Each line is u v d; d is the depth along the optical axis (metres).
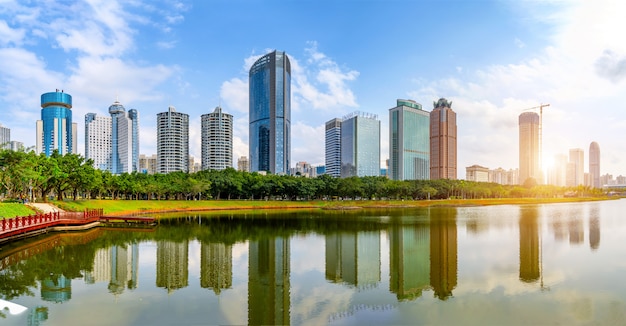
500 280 33.62
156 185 137.12
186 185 140.88
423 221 86.44
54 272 36.25
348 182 160.00
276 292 30.39
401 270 37.88
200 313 25.47
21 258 42.78
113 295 29.23
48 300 27.98
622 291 30.06
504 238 58.12
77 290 30.47
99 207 98.19
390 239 58.12
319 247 51.06
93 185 98.31
